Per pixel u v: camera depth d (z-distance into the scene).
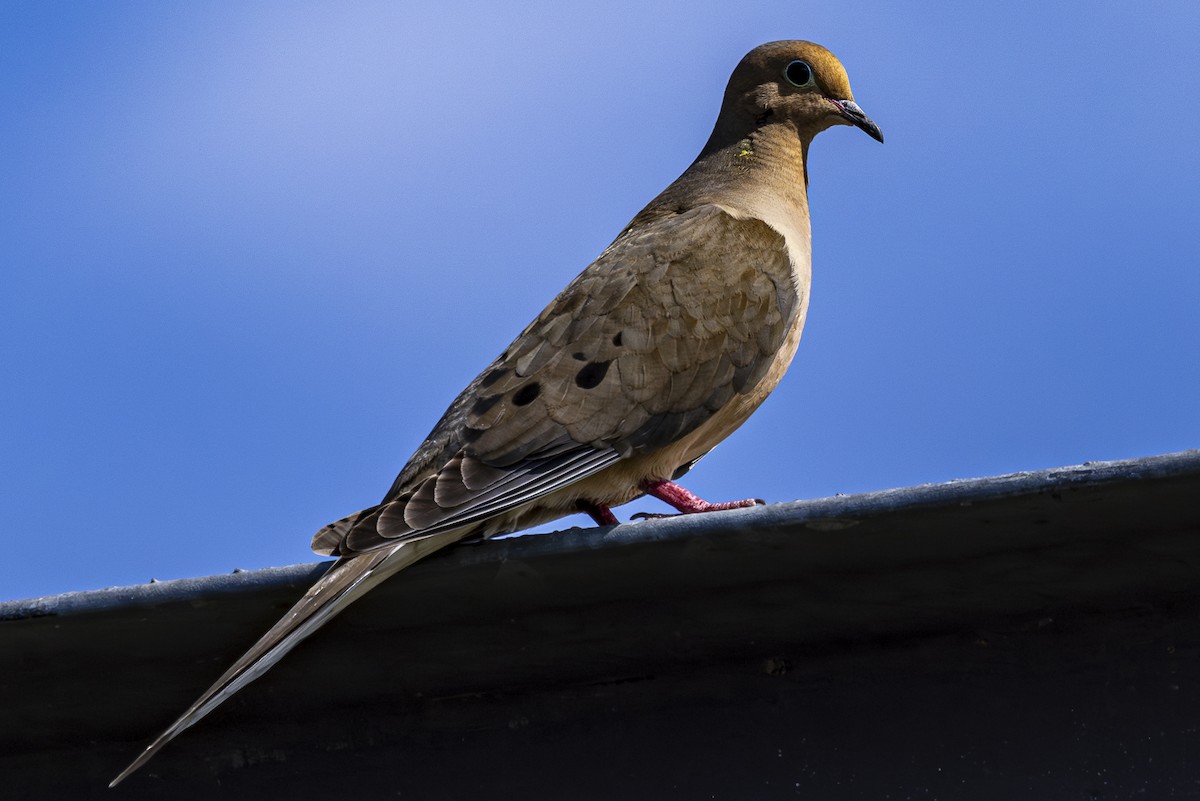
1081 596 6.17
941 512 5.74
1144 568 5.96
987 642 6.41
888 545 5.98
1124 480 5.46
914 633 6.50
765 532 5.96
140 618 6.67
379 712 7.30
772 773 6.54
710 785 6.64
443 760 7.09
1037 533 5.81
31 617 6.61
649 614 6.57
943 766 6.29
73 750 7.73
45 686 7.23
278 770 7.33
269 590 6.69
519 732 7.06
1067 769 6.09
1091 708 6.14
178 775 7.52
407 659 6.96
